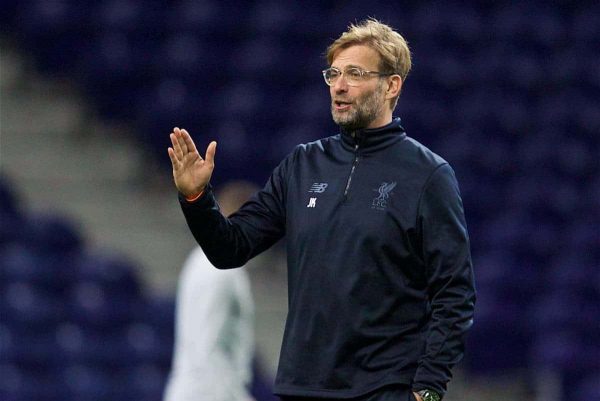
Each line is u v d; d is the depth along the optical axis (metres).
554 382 38.78
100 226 42.19
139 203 43.28
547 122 47.38
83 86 46.12
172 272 41.25
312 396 14.36
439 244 14.33
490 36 50.22
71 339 37.59
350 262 14.37
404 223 14.38
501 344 39.97
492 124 46.94
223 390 24.23
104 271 39.16
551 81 49.28
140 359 37.69
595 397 37.91
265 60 47.06
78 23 46.97
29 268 38.69
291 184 15.16
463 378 39.88
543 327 39.81
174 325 38.34
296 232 14.80
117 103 45.97
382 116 14.93
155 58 47.00
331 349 14.32
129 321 38.78
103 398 36.44
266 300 40.38
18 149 43.88
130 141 45.28
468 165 45.03
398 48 14.92
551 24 50.88
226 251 15.00
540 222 43.97
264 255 41.66
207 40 47.75
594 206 44.59
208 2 48.50
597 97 49.06
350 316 14.28
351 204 14.55
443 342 14.15
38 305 37.72
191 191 14.62
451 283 14.29
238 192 26.42
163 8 48.19
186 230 42.72
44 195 42.69
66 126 44.97
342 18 49.06
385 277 14.35
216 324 24.20
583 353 38.97
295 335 14.58
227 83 47.00
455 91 48.06
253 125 45.25
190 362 24.39
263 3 49.06
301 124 45.22
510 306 40.84
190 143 14.63
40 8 46.94
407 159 14.71
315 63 47.50
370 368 14.27
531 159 45.78
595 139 47.41
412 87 47.81
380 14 49.75
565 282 40.97
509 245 42.12
